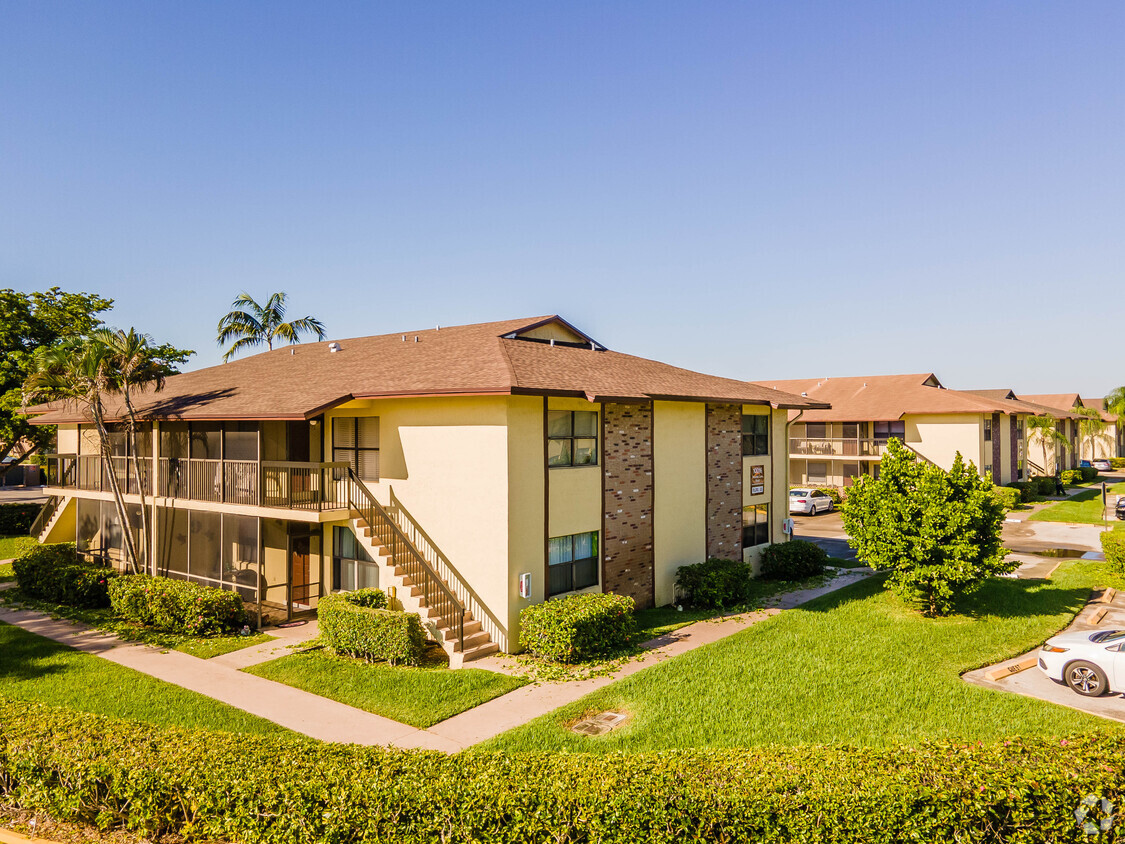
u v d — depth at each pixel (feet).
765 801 22.09
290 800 23.26
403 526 55.11
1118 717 36.58
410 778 23.70
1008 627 52.54
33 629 56.54
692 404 68.03
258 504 56.70
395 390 52.54
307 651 49.70
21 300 111.04
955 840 21.79
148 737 27.37
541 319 72.43
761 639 50.67
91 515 78.28
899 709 37.37
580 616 46.80
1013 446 155.02
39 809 25.95
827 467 147.95
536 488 51.34
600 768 24.16
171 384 82.48
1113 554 67.77
